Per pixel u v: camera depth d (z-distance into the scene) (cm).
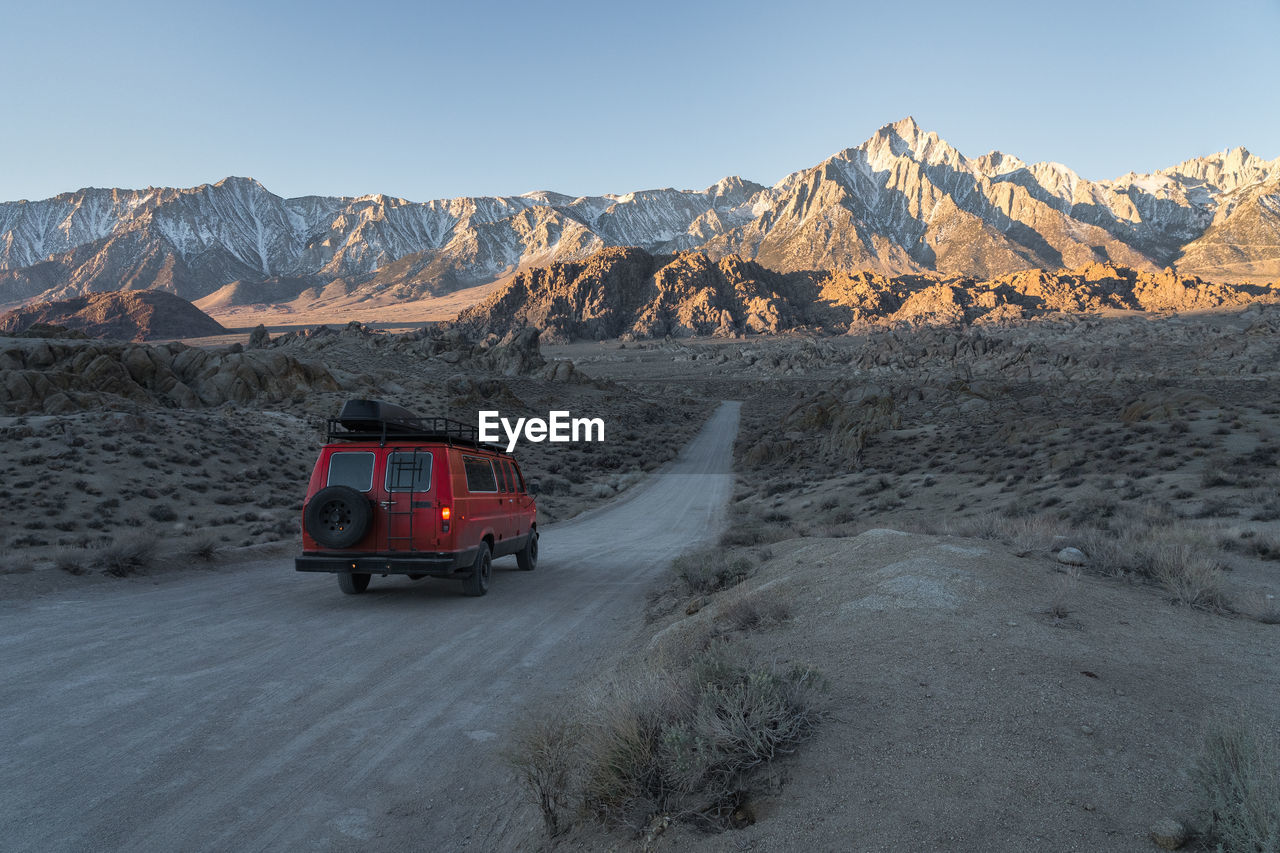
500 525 1184
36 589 963
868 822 285
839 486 3722
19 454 2267
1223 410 3897
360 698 579
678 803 324
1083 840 264
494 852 353
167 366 4353
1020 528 1072
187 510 2147
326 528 963
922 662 459
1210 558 925
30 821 372
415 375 8969
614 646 754
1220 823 254
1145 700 393
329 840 364
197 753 464
